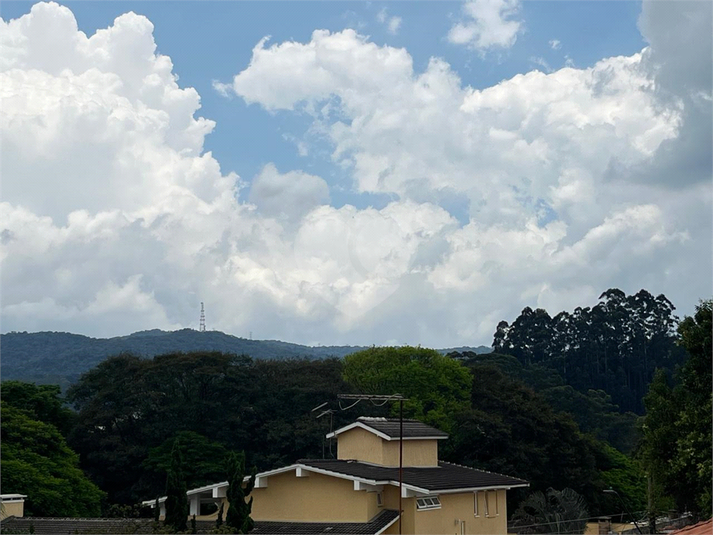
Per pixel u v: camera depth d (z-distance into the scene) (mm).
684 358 159000
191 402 75375
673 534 17125
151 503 42188
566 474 80500
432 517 40531
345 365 89500
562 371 158625
